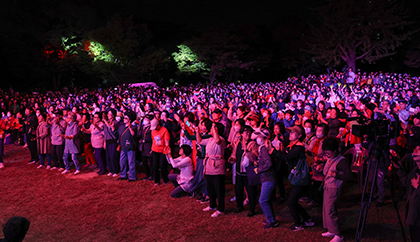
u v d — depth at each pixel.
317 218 5.80
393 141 6.47
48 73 51.25
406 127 7.53
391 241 4.86
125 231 5.70
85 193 7.76
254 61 53.50
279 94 20.56
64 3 51.16
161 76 62.44
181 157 7.09
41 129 10.20
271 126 9.62
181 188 6.92
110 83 56.97
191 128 6.99
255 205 6.08
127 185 8.19
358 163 6.52
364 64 54.25
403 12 43.06
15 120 14.74
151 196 7.34
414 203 4.00
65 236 5.64
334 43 42.62
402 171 4.40
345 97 14.69
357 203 6.29
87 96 28.06
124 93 27.89
